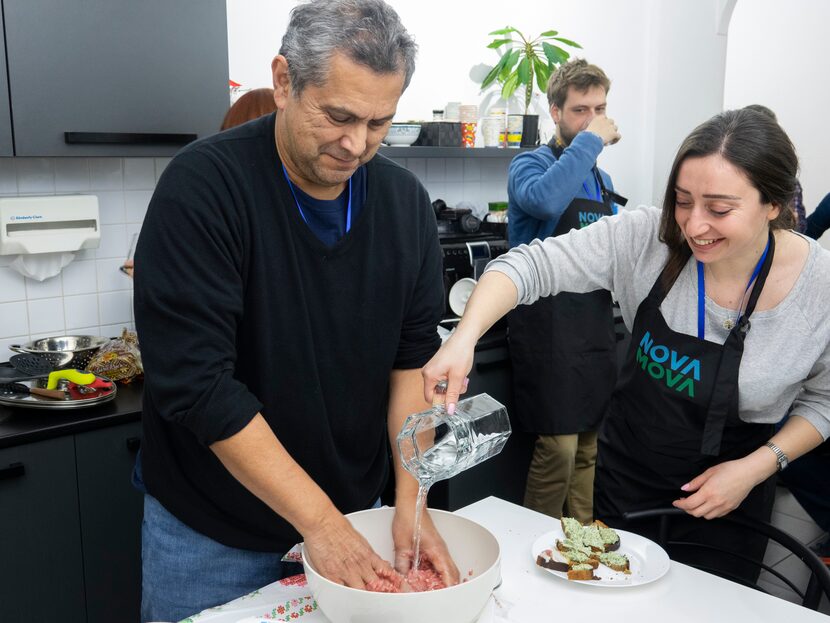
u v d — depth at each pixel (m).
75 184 2.49
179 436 1.28
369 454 1.41
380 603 0.98
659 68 4.19
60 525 2.08
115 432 2.13
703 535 1.64
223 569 1.35
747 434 1.61
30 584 2.05
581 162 2.59
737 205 1.30
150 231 1.13
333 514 1.12
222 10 2.33
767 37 5.59
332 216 1.25
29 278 2.45
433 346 1.44
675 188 1.41
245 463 1.10
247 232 1.18
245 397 1.12
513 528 1.50
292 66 1.05
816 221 3.28
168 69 2.26
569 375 2.72
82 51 2.11
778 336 1.47
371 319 1.30
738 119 1.31
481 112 3.58
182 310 1.12
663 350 1.57
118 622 2.23
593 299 2.72
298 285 1.22
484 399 1.24
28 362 2.32
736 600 1.24
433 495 2.88
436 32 3.35
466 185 3.53
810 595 1.37
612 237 1.63
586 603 1.22
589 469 2.98
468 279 3.07
